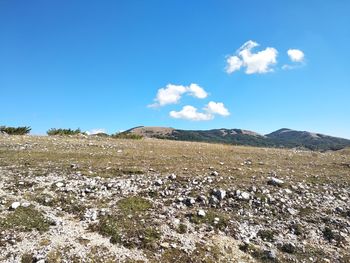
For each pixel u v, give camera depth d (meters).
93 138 36.66
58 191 16.41
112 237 12.97
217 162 24.19
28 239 12.48
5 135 33.53
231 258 12.69
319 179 21.08
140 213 14.85
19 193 15.95
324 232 15.00
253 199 16.94
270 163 25.50
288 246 13.70
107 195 16.39
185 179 18.83
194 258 12.38
